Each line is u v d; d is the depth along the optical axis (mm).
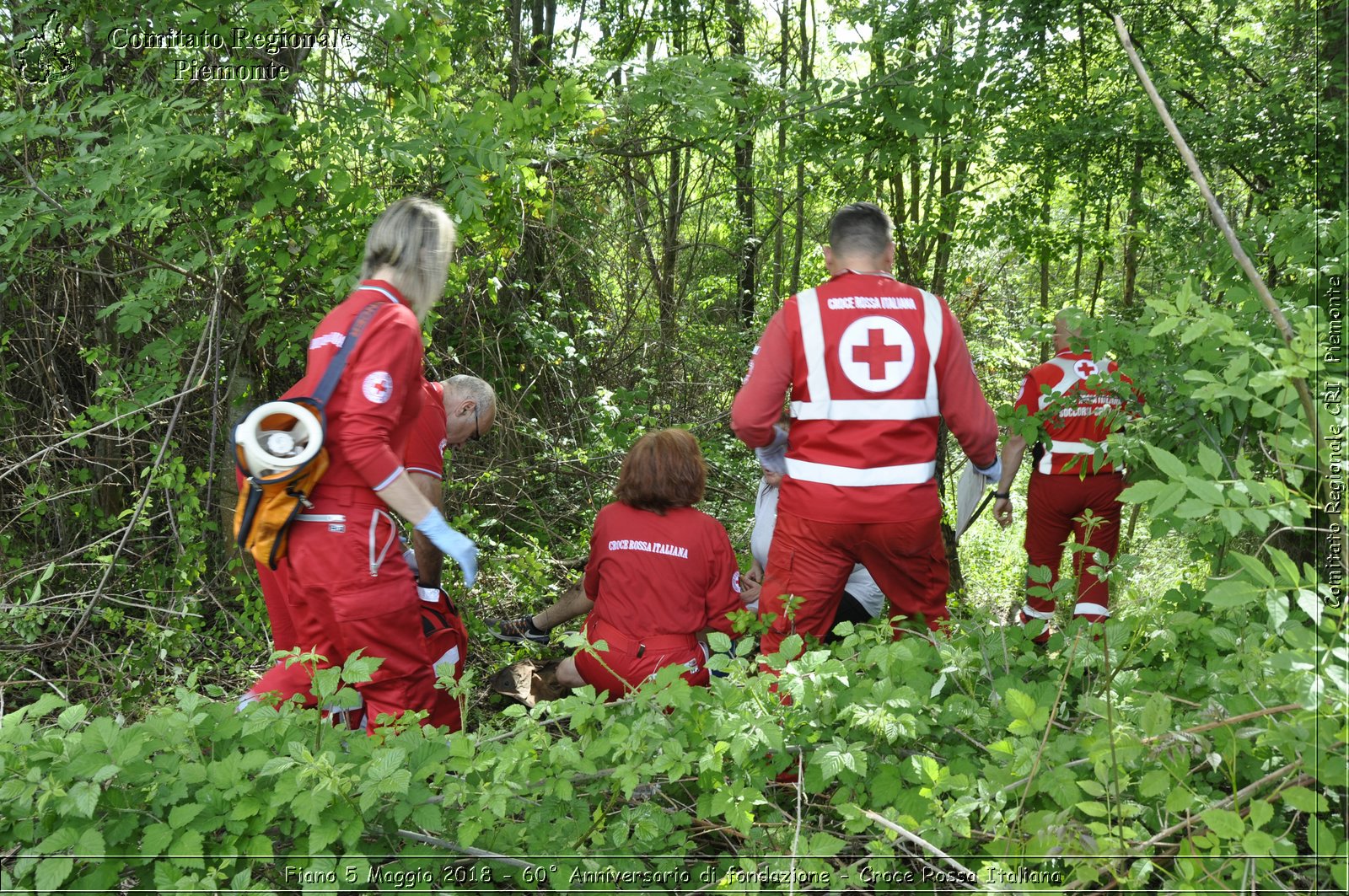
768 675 2172
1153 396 3047
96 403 5016
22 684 3492
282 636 3029
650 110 6523
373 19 4125
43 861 1681
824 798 2254
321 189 4168
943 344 3020
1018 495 9344
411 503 2621
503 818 1889
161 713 2141
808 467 3020
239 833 1797
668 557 3328
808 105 6668
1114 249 8516
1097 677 2377
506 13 7633
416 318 2811
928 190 8273
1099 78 7258
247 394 4742
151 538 4438
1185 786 1759
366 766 1866
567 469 6031
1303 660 1603
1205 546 2766
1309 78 5520
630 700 2299
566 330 7824
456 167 3982
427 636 3271
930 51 7043
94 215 3783
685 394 7988
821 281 10109
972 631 2752
